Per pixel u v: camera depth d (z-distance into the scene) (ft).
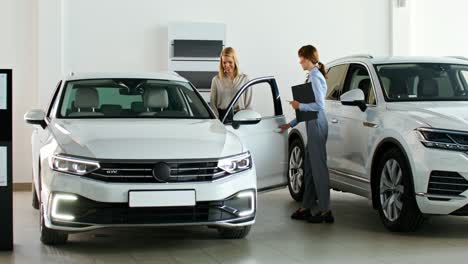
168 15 29.30
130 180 14.70
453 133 16.76
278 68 30.53
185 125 16.83
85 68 28.63
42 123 17.81
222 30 28.94
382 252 15.88
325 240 17.35
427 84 20.24
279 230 18.81
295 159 24.07
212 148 15.43
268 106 30.37
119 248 16.16
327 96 23.21
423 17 32.30
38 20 27.96
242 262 14.83
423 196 16.97
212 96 22.79
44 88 27.99
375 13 31.48
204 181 15.05
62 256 15.28
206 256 15.38
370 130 19.43
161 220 14.79
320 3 30.86
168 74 20.11
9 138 15.76
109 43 28.84
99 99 18.34
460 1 32.58
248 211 15.67
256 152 19.29
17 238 17.46
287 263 14.78
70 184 14.65
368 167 19.47
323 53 30.99
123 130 16.02
